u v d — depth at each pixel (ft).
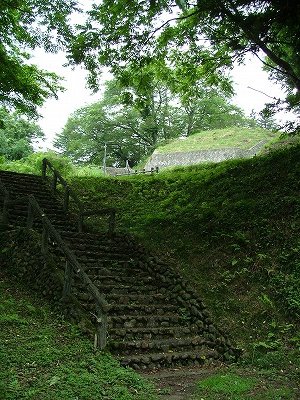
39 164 77.71
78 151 156.66
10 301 24.54
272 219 34.99
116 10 36.50
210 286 29.99
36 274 27.55
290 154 42.80
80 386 15.65
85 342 20.70
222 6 33.19
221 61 42.55
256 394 17.26
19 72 46.44
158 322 25.64
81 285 26.21
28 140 112.47
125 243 37.11
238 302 28.02
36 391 14.55
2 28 43.98
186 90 49.93
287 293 27.12
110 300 26.05
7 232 32.94
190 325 26.71
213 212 39.45
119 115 150.61
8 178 49.52
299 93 34.09
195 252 34.86
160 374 20.26
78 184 54.54
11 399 13.78
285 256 30.25
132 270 32.12
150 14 36.94
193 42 40.88
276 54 38.27
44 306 24.67
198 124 151.84
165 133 154.20
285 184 38.52
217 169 50.11
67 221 41.57
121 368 18.84
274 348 23.61
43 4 39.70
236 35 37.35
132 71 42.63
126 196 53.83
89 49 38.55
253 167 45.09
